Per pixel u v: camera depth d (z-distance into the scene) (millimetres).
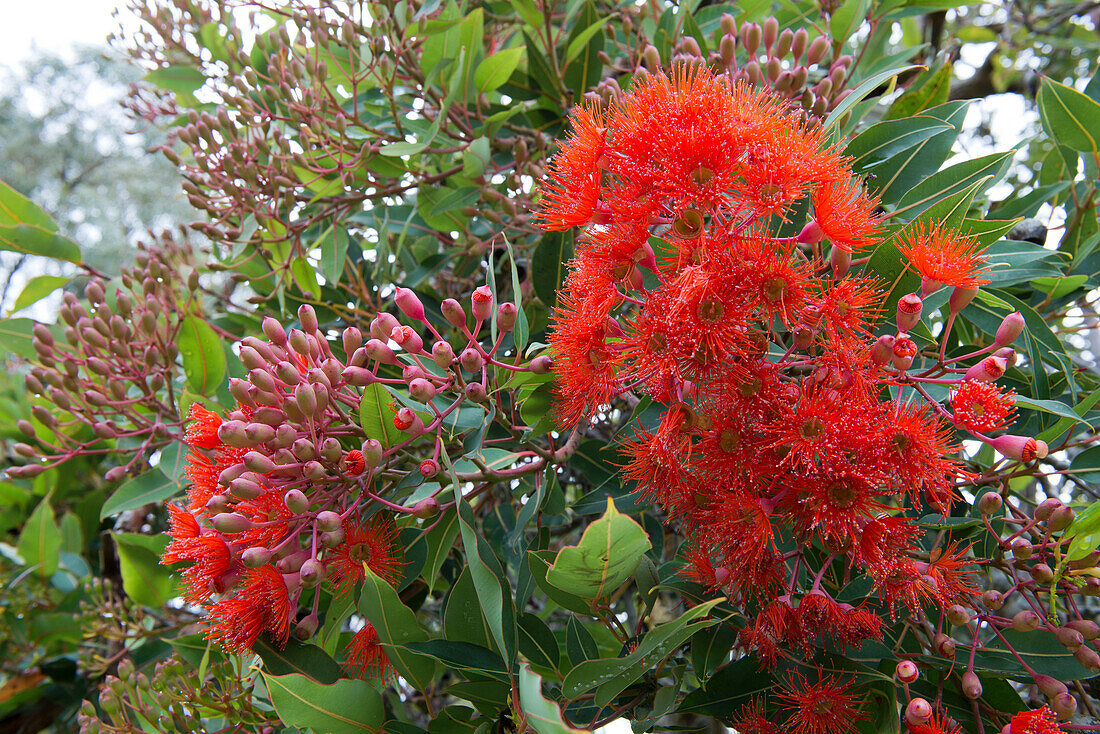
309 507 395
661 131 363
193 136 561
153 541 584
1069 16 877
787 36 493
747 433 357
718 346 347
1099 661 383
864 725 398
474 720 419
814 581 405
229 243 600
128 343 548
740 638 403
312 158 561
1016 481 593
